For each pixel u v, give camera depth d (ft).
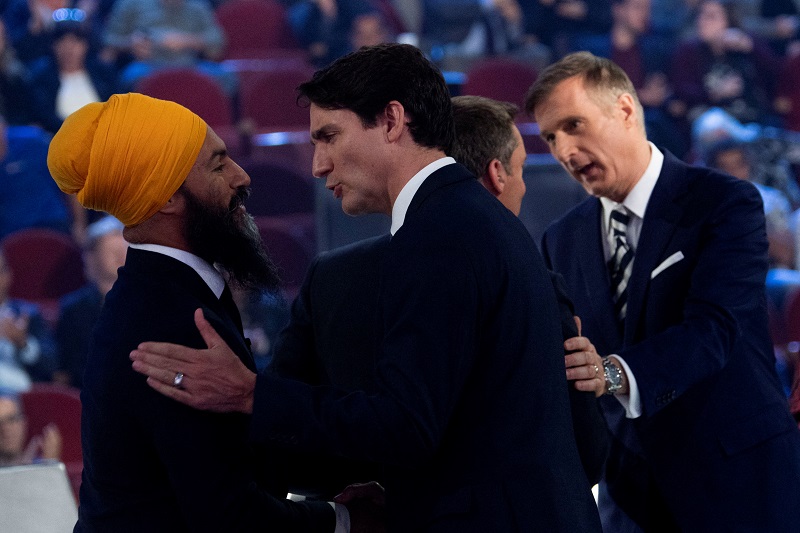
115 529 10.30
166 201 10.48
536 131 39.70
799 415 16.12
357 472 12.32
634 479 15.39
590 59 14.97
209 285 10.87
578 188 26.30
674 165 15.23
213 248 10.75
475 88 48.19
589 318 15.47
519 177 13.05
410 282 9.84
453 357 9.72
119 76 48.70
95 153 10.27
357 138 10.51
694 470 14.67
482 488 10.03
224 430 10.05
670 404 14.75
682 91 53.88
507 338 10.16
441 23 58.03
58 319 36.22
